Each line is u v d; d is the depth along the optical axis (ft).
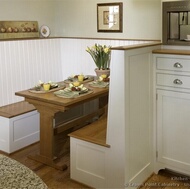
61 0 14.56
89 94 9.63
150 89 8.65
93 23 13.67
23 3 13.24
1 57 11.99
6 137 10.85
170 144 8.80
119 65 7.33
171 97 8.47
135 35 12.52
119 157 7.78
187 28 8.85
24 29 13.32
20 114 11.02
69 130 13.28
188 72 8.00
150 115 8.82
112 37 13.21
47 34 14.42
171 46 9.09
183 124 8.42
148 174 9.07
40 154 10.27
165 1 8.91
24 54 12.96
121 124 7.57
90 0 13.55
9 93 12.44
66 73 14.98
